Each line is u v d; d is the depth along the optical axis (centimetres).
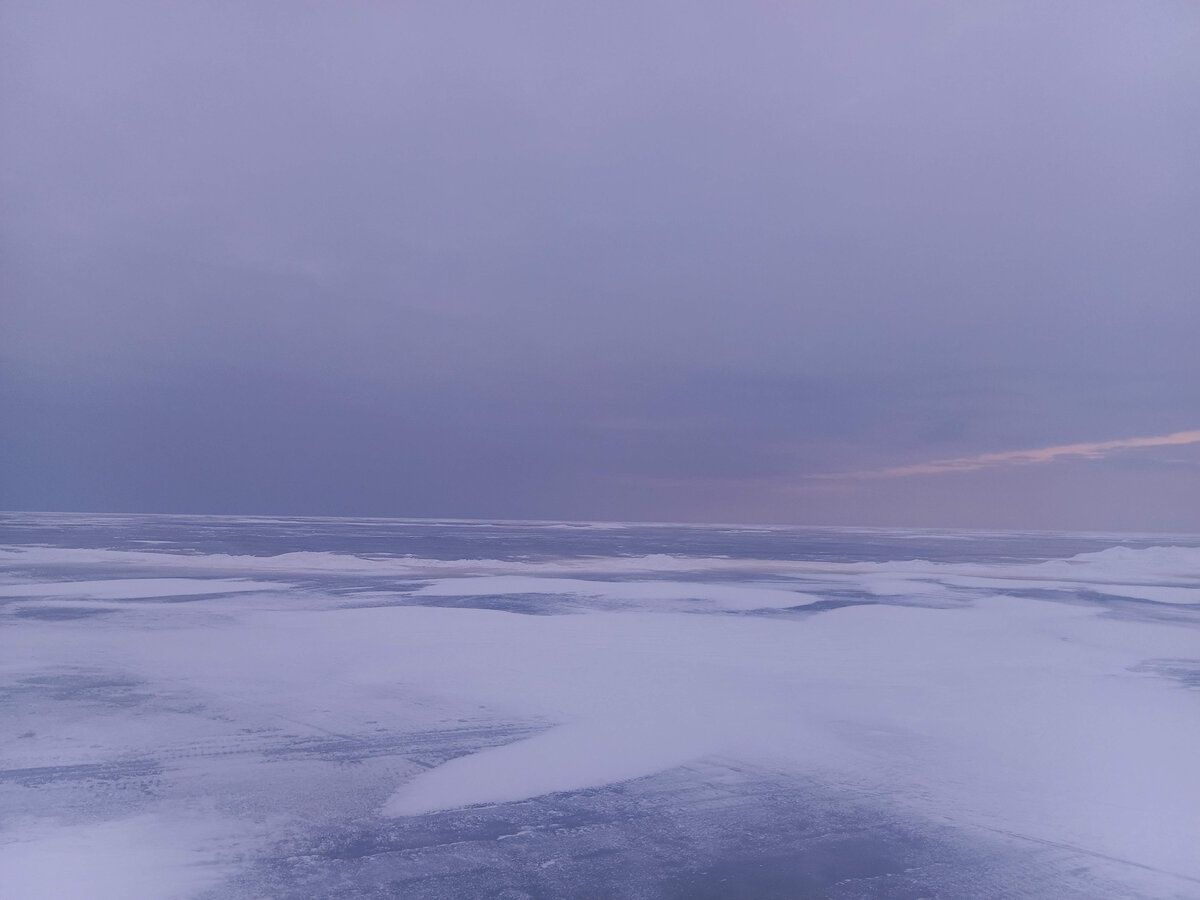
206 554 2612
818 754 643
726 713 758
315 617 1292
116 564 2220
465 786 568
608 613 1380
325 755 633
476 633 1160
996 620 1355
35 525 5012
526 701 797
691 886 421
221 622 1242
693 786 571
